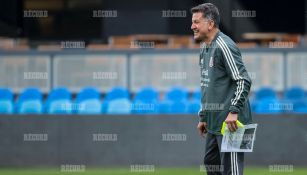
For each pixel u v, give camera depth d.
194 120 33.25
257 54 40.00
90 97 37.44
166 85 40.31
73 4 48.62
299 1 49.69
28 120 33.81
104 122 33.56
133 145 33.44
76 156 33.62
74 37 48.53
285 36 46.28
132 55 40.50
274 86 39.94
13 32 47.69
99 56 40.72
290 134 33.12
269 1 49.28
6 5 47.50
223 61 19.42
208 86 19.77
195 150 33.25
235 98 19.06
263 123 33.22
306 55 39.75
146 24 47.94
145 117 33.44
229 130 19.16
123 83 40.59
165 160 33.34
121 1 48.06
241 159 19.69
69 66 40.88
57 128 33.72
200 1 47.25
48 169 33.31
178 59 40.22
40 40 48.12
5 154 33.91
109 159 33.56
